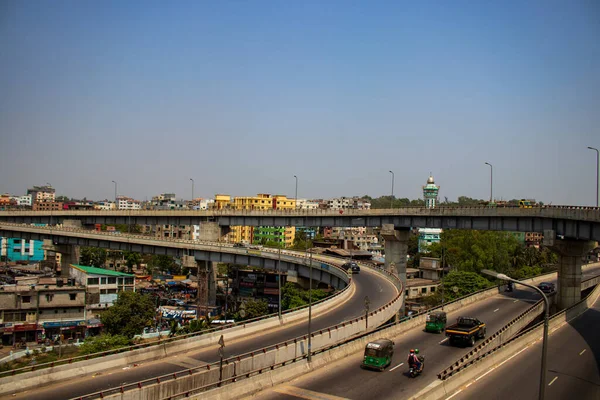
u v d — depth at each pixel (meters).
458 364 44.28
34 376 38.03
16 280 106.75
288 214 120.56
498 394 40.78
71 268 117.12
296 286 110.88
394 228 104.06
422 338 57.31
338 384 41.16
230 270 139.75
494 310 75.12
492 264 125.81
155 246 126.44
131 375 41.22
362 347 53.12
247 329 56.06
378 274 98.31
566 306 83.81
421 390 39.22
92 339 78.19
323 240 176.38
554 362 50.47
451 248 133.38
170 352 47.56
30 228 141.75
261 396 38.59
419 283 119.62
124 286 104.81
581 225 71.12
